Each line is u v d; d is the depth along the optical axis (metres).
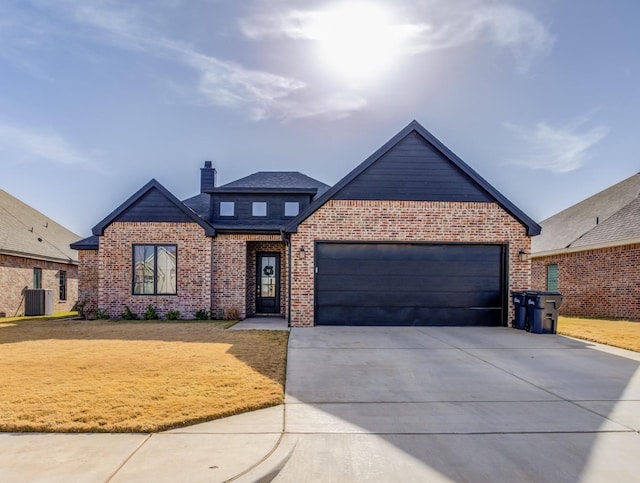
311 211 13.13
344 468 3.86
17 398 5.30
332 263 13.12
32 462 3.76
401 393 6.12
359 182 13.32
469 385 6.56
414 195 13.32
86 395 5.45
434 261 13.23
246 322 14.27
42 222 26.17
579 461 4.02
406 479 3.66
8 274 19.44
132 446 4.11
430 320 13.10
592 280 18.89
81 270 17.69
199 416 4.82
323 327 12.69
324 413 5.23
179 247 15.40
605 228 19.08
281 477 3.70
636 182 21.94
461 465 3.93
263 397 5.59
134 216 15.48
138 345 9.25
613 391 6.29
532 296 11.97
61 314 20.97
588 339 10.74
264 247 16.73
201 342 9.73
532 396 6.03
